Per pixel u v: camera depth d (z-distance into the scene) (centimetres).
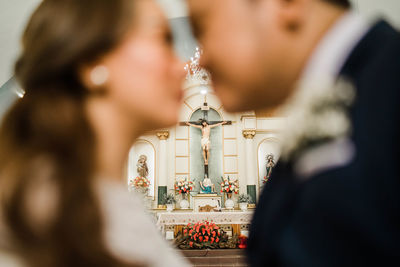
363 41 45
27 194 58
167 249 78
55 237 57
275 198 48
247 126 1047
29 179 59
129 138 75
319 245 37
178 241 656
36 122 62
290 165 48
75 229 56
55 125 62
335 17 48
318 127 43
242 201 959
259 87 49
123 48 69
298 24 47
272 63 47
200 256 616
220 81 51
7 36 606
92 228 58
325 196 38
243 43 48
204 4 50
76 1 67
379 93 40
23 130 63
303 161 44
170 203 952
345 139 41
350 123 41
